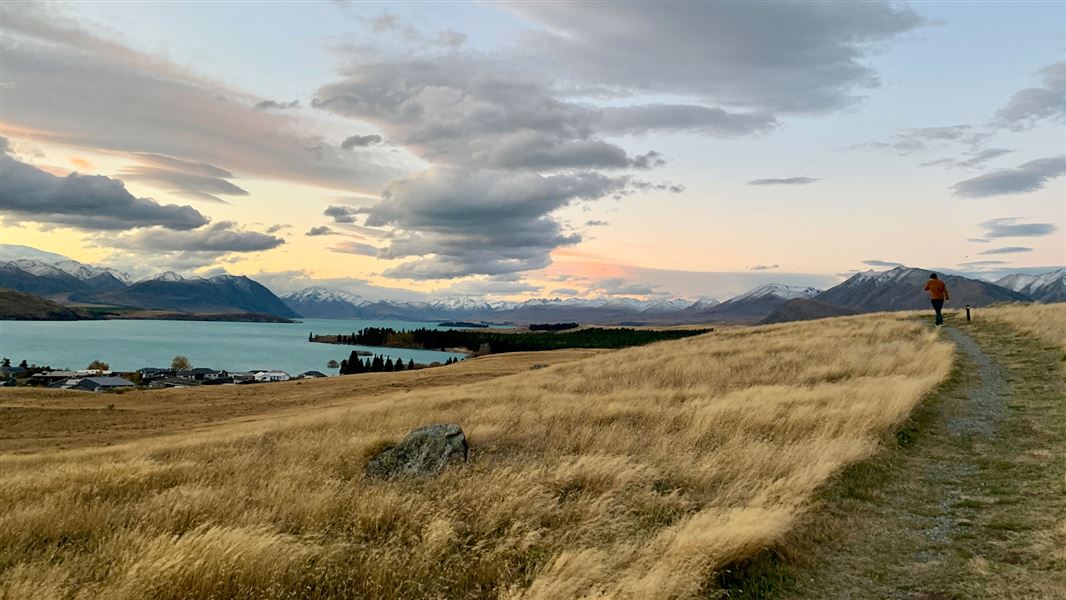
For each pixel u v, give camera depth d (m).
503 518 8.23
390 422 18.41
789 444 11.43
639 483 9.62
